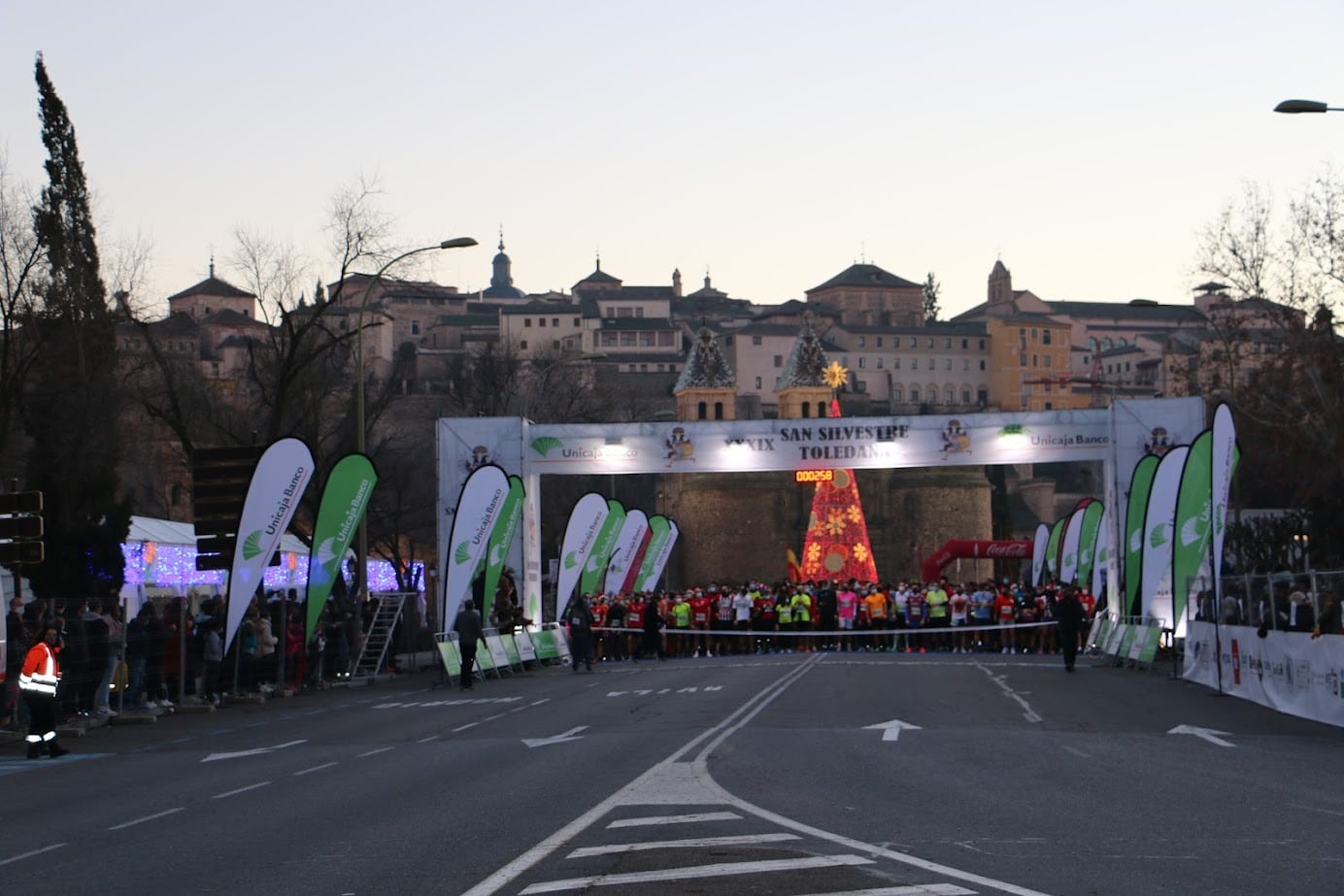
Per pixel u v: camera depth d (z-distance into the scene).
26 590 37.81
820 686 32.19
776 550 133.12
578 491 88.31
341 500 34.53
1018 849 11.47
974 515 137.00
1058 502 152.25
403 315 185.12
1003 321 196.50
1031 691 30.47
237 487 32.62
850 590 53.78
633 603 52.31
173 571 44.69
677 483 138.38
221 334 155.75
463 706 30.64
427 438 97.50
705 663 45.56
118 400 44.88
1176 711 25.83
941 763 17.61
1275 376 59.47
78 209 46.16
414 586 70.44
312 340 51.84
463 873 10.91
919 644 52.84
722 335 196.00
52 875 11.60
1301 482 59.62
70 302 44.44
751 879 10.31
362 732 24.84
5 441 42.81
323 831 13.39
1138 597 42.09
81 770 20.16
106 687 27.61
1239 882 10.08
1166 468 37.88
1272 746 19.83
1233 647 29.52
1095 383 104.94
